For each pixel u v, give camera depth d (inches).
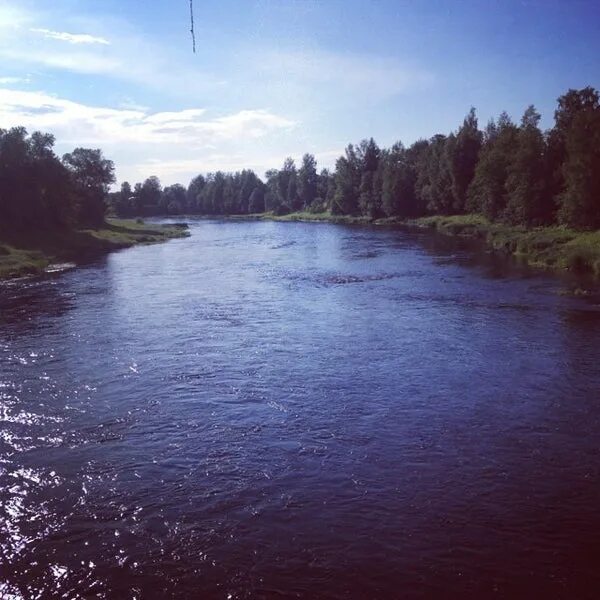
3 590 378.6
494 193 2918.3
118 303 1300.4
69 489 498.9
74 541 428.5
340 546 416.8
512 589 371.9
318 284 1533.0
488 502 467.5
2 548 421.4
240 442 581.9
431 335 965.2
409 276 1628.9
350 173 5295.3
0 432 612.4
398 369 794.8
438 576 384.5
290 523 445.1
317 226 4397.1
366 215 4921.3
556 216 2396.7
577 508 456.4
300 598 367.9
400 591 371.6
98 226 3464.6
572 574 384.5
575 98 2699.3
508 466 523.2
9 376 789.9
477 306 1184.8
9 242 2242.9
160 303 1294.3
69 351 906.1
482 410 649.0
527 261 1838.1
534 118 3078.2
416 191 4224.9
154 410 666.2
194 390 727.7
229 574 390.6
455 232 3004.4
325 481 504.4
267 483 502.9
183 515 458.0
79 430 615.2
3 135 2493.8
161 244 2984.7
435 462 533.3
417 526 438.0
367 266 1871.3
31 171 2576.3
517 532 428.5
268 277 1684.3
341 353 873.5
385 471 519.2
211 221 6097.4
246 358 856.3
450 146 3678.6
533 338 929.5
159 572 394.0
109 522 450.6
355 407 664.4
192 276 1732.3
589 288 1337.4
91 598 371.6
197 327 1052.5
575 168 2110.0
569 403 663.1
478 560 399.2
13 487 503.2
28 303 1318.9
